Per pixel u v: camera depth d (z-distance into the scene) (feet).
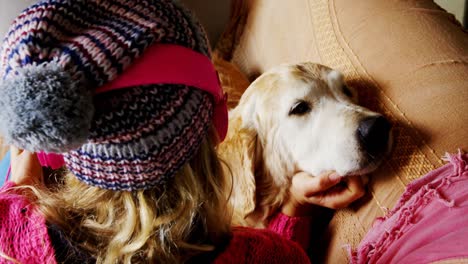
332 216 4.22
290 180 4.33
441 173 3.01
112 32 1.91
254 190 4.38
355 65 4.10
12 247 2.36
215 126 2.55
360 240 3.60
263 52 6.17
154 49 1.99
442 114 3.20
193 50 2.20
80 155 2.11
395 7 4.06
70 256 2.30
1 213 2.49
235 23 7.06
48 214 2.39
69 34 1.90
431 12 3.92
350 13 4.37
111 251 2.28
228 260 2.50
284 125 4.23
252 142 4.52
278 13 5.79
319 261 4.07
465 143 3.02
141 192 2.26
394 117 3.55
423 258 2.67
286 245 2.91
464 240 2.49
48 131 1.68
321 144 3.91
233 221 4.51
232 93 5.78
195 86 2.12
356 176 3.64
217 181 2.55
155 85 1.97
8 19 4.95
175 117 2.05
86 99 1.76
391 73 3.70
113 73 1.86
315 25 4.84
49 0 1.95
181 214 2.35
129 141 1.99
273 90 4.35
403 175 3.33
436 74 3.40
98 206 2.35
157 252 2.33
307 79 4.15
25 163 3.17
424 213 2.88
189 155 2.24
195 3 7.09
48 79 1.70
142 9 2.04
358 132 3.53
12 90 1.69
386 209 3.37
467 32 3.81
